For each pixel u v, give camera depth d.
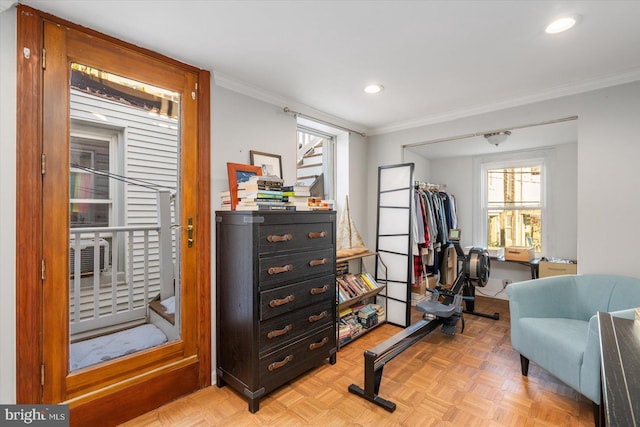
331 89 2.48
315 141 3.46
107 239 1.81
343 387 2.10
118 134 1.80
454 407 1.86
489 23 1.61
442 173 4.96
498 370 2.29
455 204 4.83
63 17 1.56
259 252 1.90
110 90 1.76
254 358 1.86
